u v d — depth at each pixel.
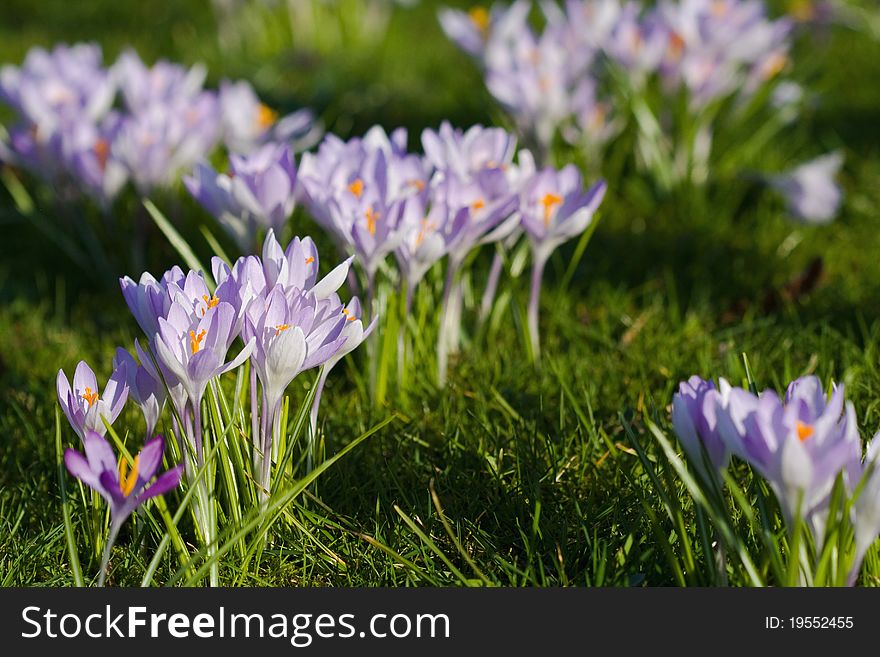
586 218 3.93
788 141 7.21
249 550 3.13
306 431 3.45
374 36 9.40
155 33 9.87
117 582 3.24
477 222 3.90
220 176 4.11
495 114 6.75
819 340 4.59
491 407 4.07
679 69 6.18
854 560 2.63
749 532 3.13
